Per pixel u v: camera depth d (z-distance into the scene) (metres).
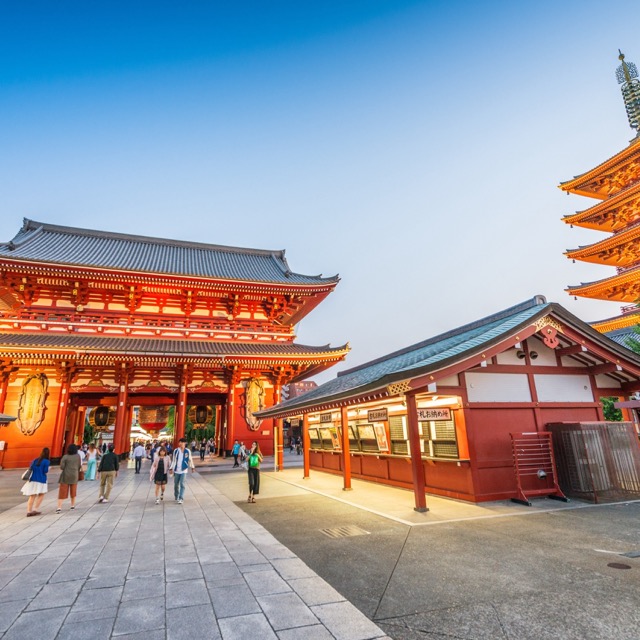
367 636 4.62
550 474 12.77
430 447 14.03
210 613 5.23
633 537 8.30
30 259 29.83
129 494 16.47
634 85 38.09
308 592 5.88
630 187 33.25
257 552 7.96
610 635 4.54
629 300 36.56
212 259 47.38
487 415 12.78
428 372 10.98
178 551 8.12
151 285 34.72
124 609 5.39
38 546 8.66
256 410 34.53
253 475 14.21
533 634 4.61
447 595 5.70
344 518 10.87
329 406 16.14
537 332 12.91
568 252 37.53
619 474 12.28
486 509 11.22
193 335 36.25
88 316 33.91
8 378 29.03
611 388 14.70
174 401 36.25
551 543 8.01
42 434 28.70
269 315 39.84
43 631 4.81
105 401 34.28
